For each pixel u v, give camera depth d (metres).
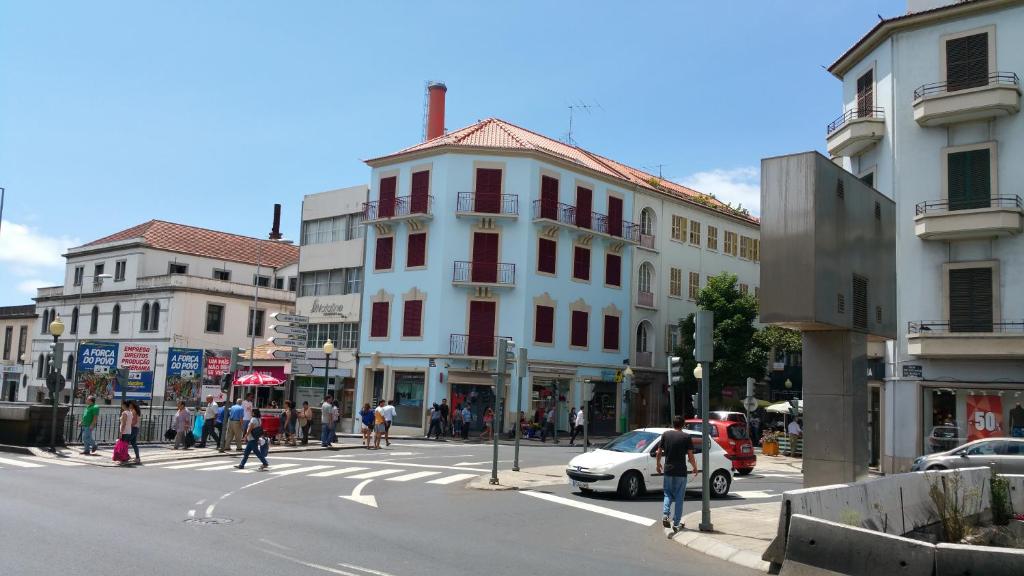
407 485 18.47
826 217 13.02
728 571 9.84
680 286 49.97
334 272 46.47
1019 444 20.41
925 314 26.41
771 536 12.09
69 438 26.55
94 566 8.33
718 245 53.19
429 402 40.91
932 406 26.17
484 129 44.84
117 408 28.50
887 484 11.42
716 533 12.35
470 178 42.09
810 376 13.87
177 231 60.81
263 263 62.22
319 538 10.68
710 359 13.05
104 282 59.03
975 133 26.11
